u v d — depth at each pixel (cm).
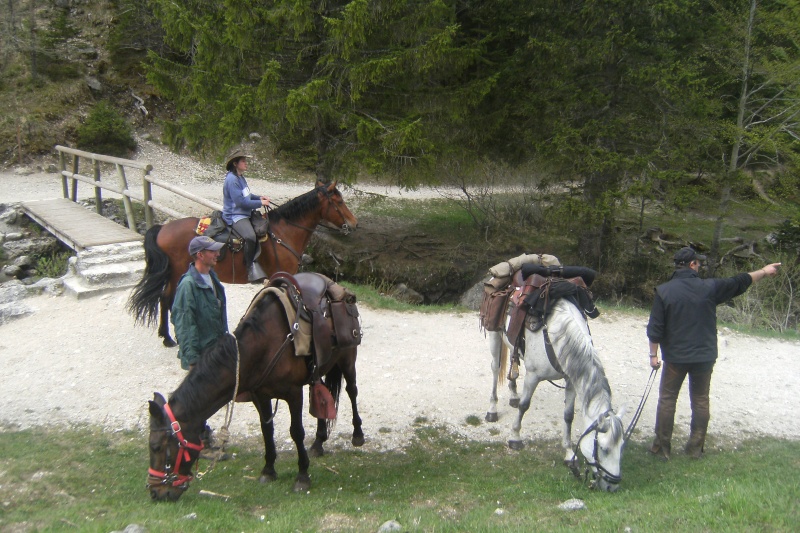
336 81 1311
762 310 1230
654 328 573
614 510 446
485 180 1958
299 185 2161
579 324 522
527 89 1519
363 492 532
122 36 2364
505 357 668
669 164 1423
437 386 766
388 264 1531
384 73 1264
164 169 2073
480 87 1361
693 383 590
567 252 1725
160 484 434
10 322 932
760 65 1552
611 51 1339
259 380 486
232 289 1055
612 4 1348
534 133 1481
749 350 922
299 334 497
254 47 1315
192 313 519
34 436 627
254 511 477
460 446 637
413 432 662
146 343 842
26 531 414
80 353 813
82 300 995
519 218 1891
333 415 513
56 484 522
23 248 1343
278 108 1262
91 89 2231
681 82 1345
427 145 1306
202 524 414
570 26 1428
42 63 2225
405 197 2164
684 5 1353
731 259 1698
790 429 686
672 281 576
